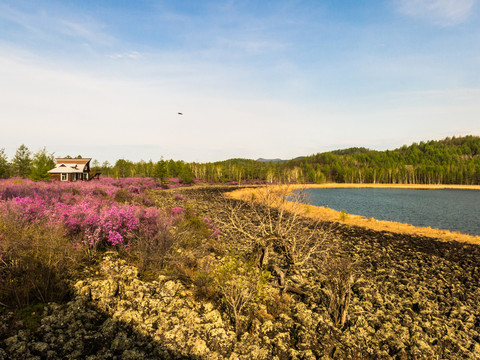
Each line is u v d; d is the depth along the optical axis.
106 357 4.58
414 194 84.31
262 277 7.88
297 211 12.27
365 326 7.25
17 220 8.12
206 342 5.67
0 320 4.54
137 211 11.43
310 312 7.60
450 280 12.12
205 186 89.50
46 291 5.39
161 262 8.56
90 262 7.38
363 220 29.69
